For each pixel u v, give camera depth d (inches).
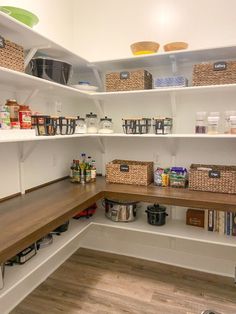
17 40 66.8
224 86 74.5
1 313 68.4
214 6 85.4
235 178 78.8
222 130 89.4
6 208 67.0
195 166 91.8
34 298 75.2
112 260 96.7
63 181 98.8
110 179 95.5
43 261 67.1
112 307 71.7
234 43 78.8
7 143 75.7
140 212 103.6
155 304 73.0
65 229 84.7
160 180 90.4
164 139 97.7
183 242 92.4
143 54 83.3
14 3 76.3
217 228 86.2
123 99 101.8
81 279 84.5
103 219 97.4
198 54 79.9
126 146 104.0
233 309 71.3
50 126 72.1
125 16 96.8
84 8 102.4
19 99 78.7
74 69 98.2
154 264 94.3
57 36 95.0
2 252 44.3
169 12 90.9
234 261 86.7
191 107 92.7
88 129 93.7
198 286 81.4
